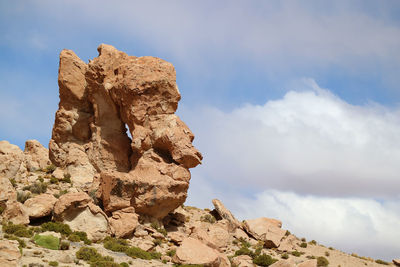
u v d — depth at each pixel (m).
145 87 53.25
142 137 52.47
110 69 57.62
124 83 53.53
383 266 52.72
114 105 57.03
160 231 48.06
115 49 59.47
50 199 43.16
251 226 57.69
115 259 36.16
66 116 59.72
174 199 49.56
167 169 51.03
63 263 31.81
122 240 41.59
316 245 58.38
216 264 39.50
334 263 50.56
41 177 53.50
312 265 42.34
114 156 56.69
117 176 46.31
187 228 52.97
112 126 57.88
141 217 48.00
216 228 50.09
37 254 32.12
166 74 54.56
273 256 50.16
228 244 52.00
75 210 42.03
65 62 60.69
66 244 35.53
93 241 40.50
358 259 54.19
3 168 48.72
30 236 36.34
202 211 64.69
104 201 47.00
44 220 42.16
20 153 51.34
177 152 51.62
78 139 59.88
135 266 35.72
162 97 54.22
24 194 45.16
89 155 57.25
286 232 59.81
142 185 47.69
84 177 54.97
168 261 39.88
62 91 60.44
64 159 58.62
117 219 44.91
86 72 58.22
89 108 61.03
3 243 30.06
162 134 52.16
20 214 39.34
